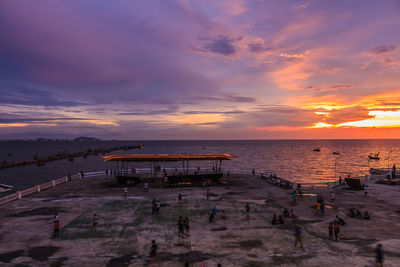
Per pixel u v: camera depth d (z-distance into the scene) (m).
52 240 18.61
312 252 16.72
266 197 32.34
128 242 18.31
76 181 44.94
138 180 41.28
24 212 25.53
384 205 28.53
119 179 41.88
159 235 19.67
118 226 21.61
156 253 16.55
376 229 20.94
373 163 138.25
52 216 24.23
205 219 23.47
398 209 26.86
